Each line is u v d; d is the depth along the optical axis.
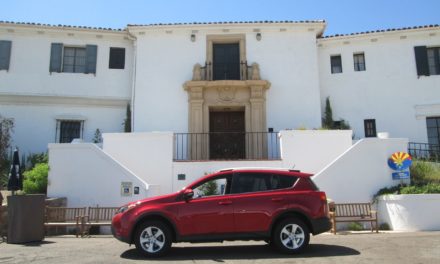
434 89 17.16
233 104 16.53
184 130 16.48
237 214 7.29
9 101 17.03
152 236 7.21
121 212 7.50
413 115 17.12
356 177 12.04
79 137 17.27
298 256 7.10
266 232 7.28
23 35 17.45
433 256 7.02
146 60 17.11
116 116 17.55
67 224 10.20
